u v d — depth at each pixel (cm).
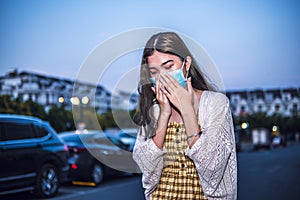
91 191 985
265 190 962
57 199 858
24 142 823
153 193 191
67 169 925
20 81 1930
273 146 4200
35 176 834
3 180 756
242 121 4303
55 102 1964
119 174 1262
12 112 1856
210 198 178
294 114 5725
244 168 1630
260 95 5844
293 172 1422
